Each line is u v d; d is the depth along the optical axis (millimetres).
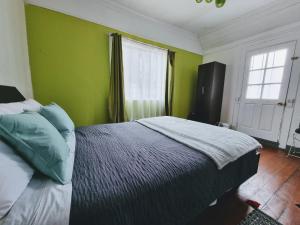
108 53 2615
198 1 1512
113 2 2475
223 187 1078
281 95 2615
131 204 639
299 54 2400
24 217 491
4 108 939
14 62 1637
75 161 912
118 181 712
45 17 2059
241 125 3238
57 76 2242
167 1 2422
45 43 2104
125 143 1251
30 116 767
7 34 1497
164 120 2129
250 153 1335
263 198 1374
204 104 3447
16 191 536
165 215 752
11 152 638
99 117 2682
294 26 2404
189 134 1435
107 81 2668
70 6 2209
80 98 2459
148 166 861
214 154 1031
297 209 1248
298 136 2441
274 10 2406
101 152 1060
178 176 812
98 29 2469
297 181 1646
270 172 1829
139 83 2936
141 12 2740
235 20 2871
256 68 2949
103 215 566
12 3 1614
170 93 3369
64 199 572
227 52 3424
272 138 2752
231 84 3387
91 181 705
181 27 3305
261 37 2826
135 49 2809
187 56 3646
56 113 1264
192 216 882
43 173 676
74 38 2289
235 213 1197
